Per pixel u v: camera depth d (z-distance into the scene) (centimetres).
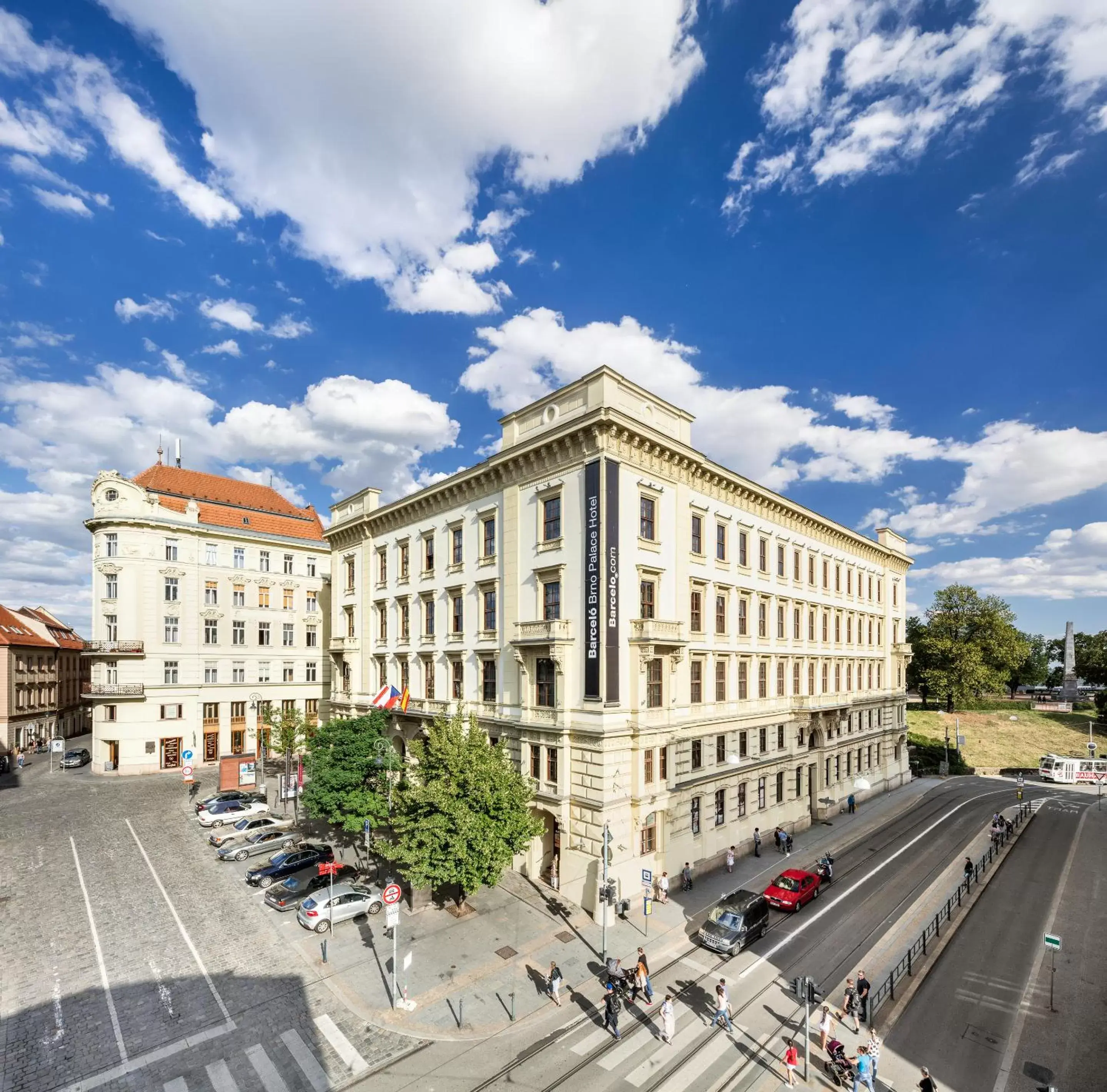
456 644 3612
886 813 4722
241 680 5956
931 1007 2095
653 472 2998
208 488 6438
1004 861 3638
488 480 3391
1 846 3384
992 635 7788
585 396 2862
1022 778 6575
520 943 2403
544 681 2950
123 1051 1762
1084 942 2586
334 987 2086
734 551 3616
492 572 3347
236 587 5988
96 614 5397
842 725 4803
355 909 2561
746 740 3662
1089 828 4403
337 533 5044
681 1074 1730
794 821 4062
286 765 4456
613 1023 1877
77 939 2372
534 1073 1714
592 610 2691
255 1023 1892
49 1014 1920
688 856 3111
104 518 5375
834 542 4869
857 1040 1902
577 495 2841
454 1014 1952
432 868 2375
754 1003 2089
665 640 2809
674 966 2314
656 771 2834
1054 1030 1977
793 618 4247
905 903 2961
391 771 3369
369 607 4622
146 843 3434
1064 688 10456
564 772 2762
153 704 5394
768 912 2656
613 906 2562
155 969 2178
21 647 6400
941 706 8756
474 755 2592
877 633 5581
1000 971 2339
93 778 5075
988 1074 1770
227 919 2548
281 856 3002
